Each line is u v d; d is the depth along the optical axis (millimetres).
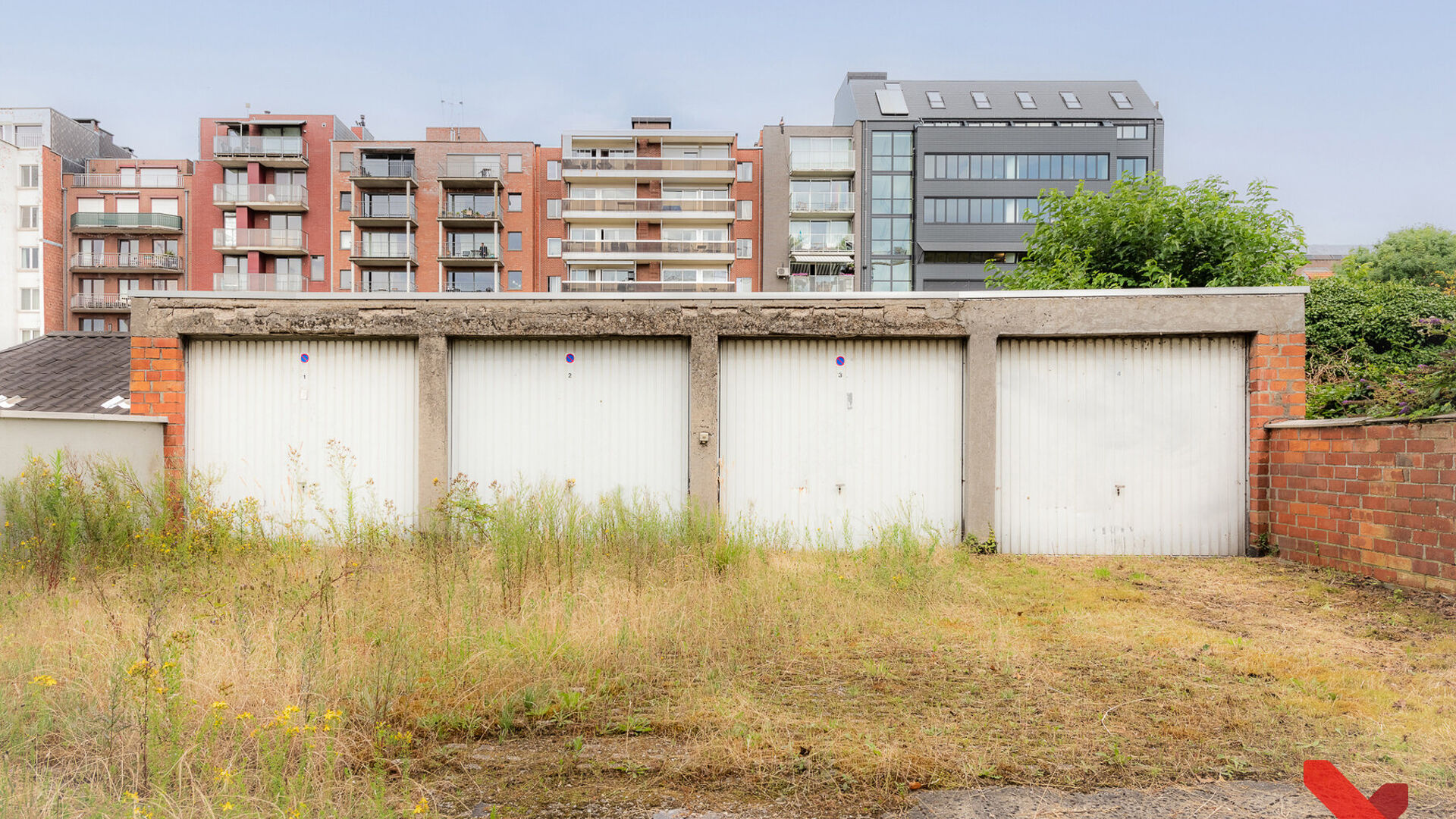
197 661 3887
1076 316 8617
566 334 8867
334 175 46250
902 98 51812
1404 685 4207
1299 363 8422
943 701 3951
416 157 46812
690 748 3402
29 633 4586
